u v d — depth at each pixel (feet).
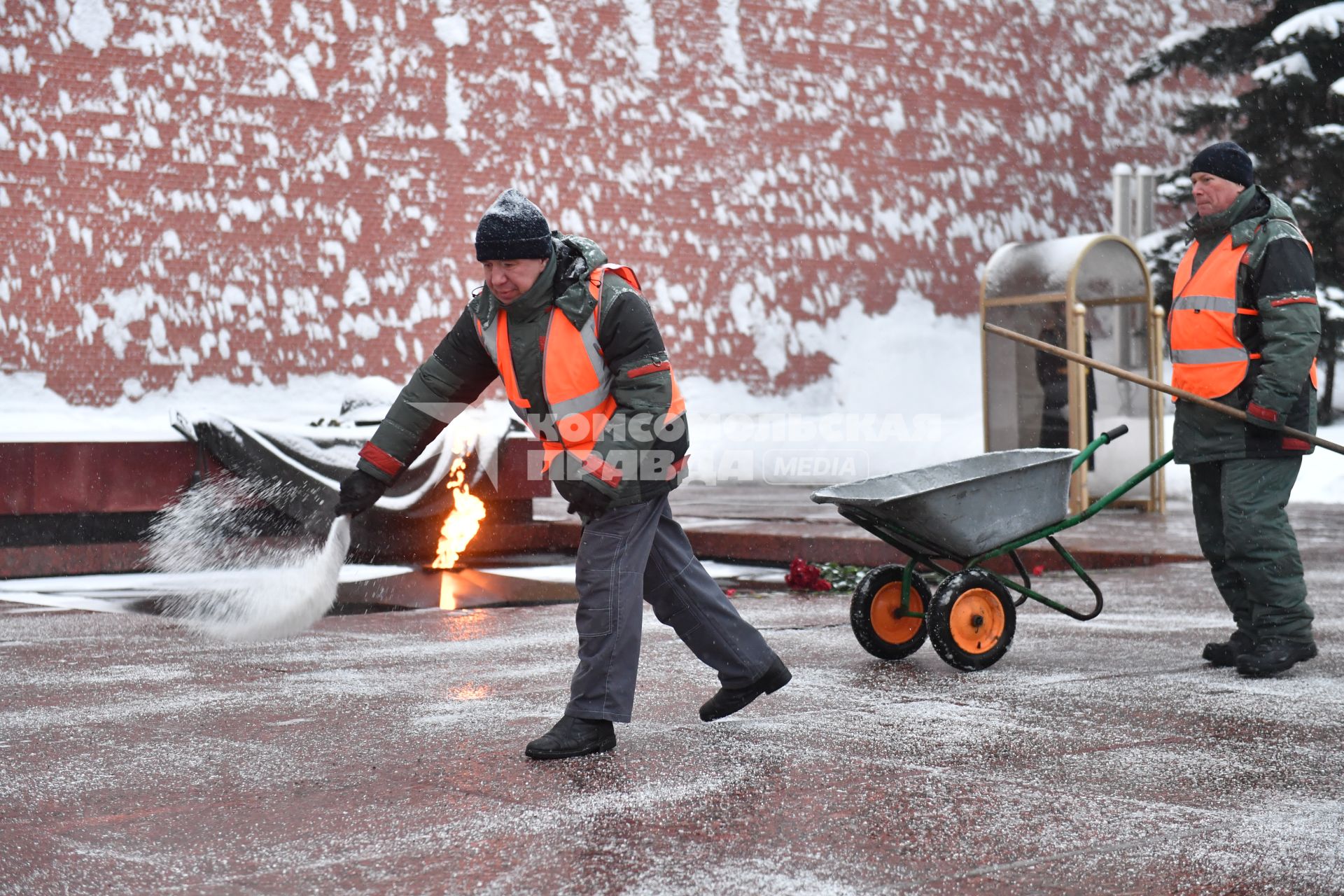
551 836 10.46
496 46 79.66
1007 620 18.03
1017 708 15.35
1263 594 17.40
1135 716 14.92
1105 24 100.27
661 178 84.74
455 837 10.45
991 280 48.85
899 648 18.72
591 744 13.15
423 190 77.15
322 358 74.13
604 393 13.12
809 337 89.15
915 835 10.49
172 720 14.87
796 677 17.44
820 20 90.17
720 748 13.39
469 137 78.64
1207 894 9.17
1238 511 17.33
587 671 13.21
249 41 72.59
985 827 10.70
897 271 92.43
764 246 87.97
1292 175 74.84
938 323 93.61
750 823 10.82
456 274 78.02
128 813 11.16
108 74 69.26
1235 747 13.42
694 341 85.51
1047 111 97.86
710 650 14.28
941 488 17.38
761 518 43.37
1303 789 11.85
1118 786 11.94
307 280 73.82
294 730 14.29
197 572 34.24
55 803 11.50
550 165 81.15
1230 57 77.30
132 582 32.24
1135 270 48.85
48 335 67.72
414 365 76.69
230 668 18.35
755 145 87.92
